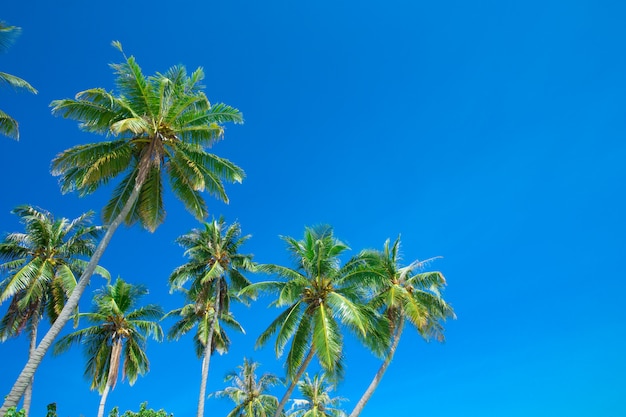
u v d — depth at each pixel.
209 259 33.75
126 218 22.12
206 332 34.88
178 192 22.64
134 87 20.95
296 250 26.20
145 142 21.31
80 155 20.53
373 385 29.11
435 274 30.56
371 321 24.98
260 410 42.19
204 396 29.75
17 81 20.47
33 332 28.91
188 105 21.95
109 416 30.47
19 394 15.70
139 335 34.72
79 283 18.20
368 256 25.83
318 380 46.16
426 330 30.81
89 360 33.47
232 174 22.61
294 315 24.80
